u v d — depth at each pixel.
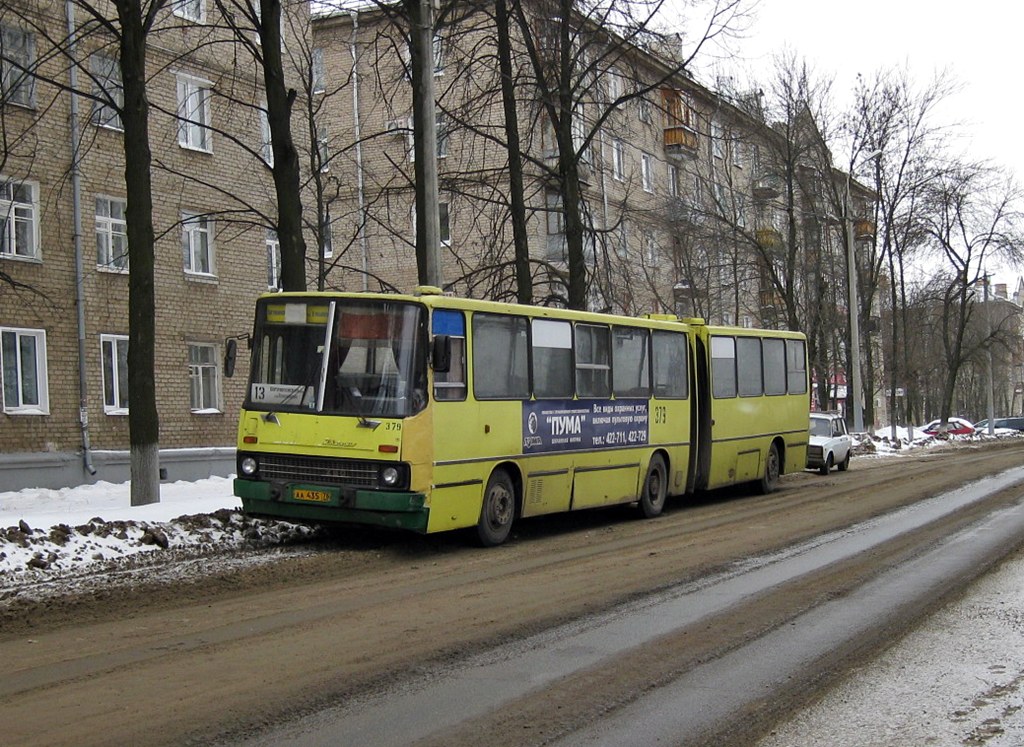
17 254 23.69
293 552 13.08
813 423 30.58
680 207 36.47
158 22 25.53
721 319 42.66
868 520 16.64
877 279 50.41
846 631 8.53
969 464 31.36
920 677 7.14
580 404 16.20
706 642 8.16
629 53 21.56
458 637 8.32
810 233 43.59
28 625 8.77
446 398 13.38
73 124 24.50
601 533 15.89
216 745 5.65
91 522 12.80
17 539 11.66
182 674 7.13
